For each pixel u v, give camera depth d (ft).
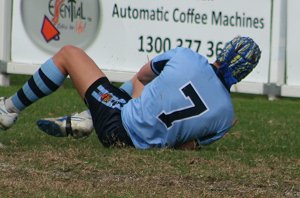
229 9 138.62
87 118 75.15
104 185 60.34
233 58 71.61
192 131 72.08
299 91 138.82
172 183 61.72
